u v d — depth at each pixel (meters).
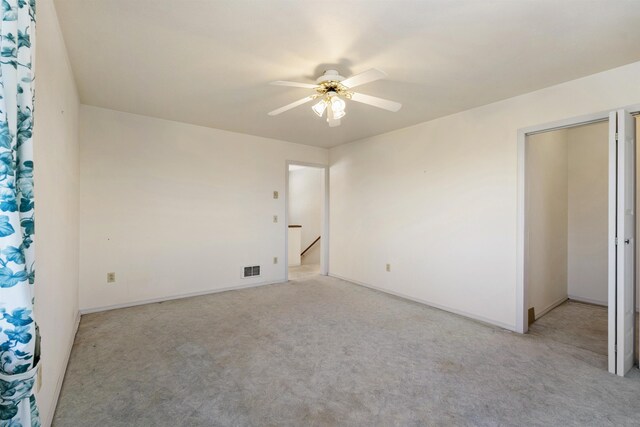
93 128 3.59
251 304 3.97
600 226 4.09
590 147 4.18
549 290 3.85
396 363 2.44
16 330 0.98
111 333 2.98
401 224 4.39
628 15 1.85
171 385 2.11
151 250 4.00
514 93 3.07
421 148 4.12
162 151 4.07
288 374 2.27
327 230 5.85
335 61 2.44
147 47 2.26
